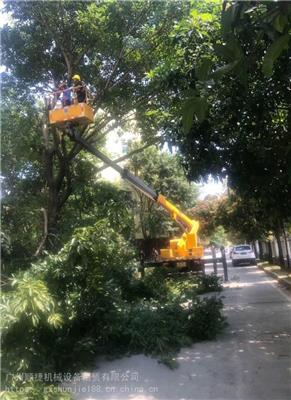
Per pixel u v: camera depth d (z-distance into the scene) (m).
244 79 2.59
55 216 15.73
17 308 5.79
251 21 2.88
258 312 11.92
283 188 9.73
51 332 6.88
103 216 12.72
